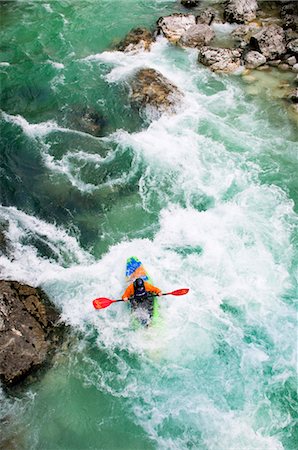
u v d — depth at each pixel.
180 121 10.95
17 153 10.21
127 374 6.80
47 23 15.16
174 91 11.48
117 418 6.38
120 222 8.88
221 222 8.71
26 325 6.96
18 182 9.58
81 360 6.93
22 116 11.23
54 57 13.48
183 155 10.09
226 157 10.09
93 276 7.95
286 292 7.63
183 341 7.11
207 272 7.94
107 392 6.62
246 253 8.17
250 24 14.40
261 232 8.51
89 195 9.36
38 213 9.01
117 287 7.81
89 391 6.63
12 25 15.06
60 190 9.45
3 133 10.68
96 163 9.98
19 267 7.93
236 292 7.64
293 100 11.45
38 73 12.70
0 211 8.95
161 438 6.18
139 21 15.30
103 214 9.04
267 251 8.20
